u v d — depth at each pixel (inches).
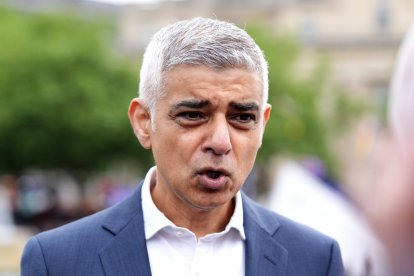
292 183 273.1
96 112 1457.9
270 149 1562.5
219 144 97.3
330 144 1781.5
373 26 2883.9
